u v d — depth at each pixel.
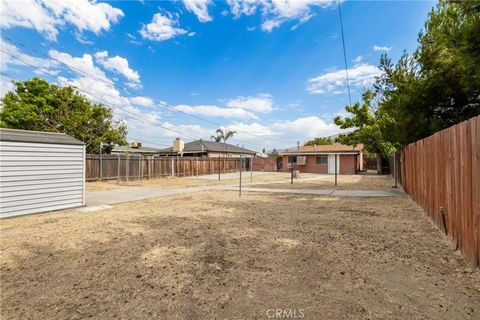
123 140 21.91
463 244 3.31
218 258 3.46
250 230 4.83
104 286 2.69
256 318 2.11
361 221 5.43
